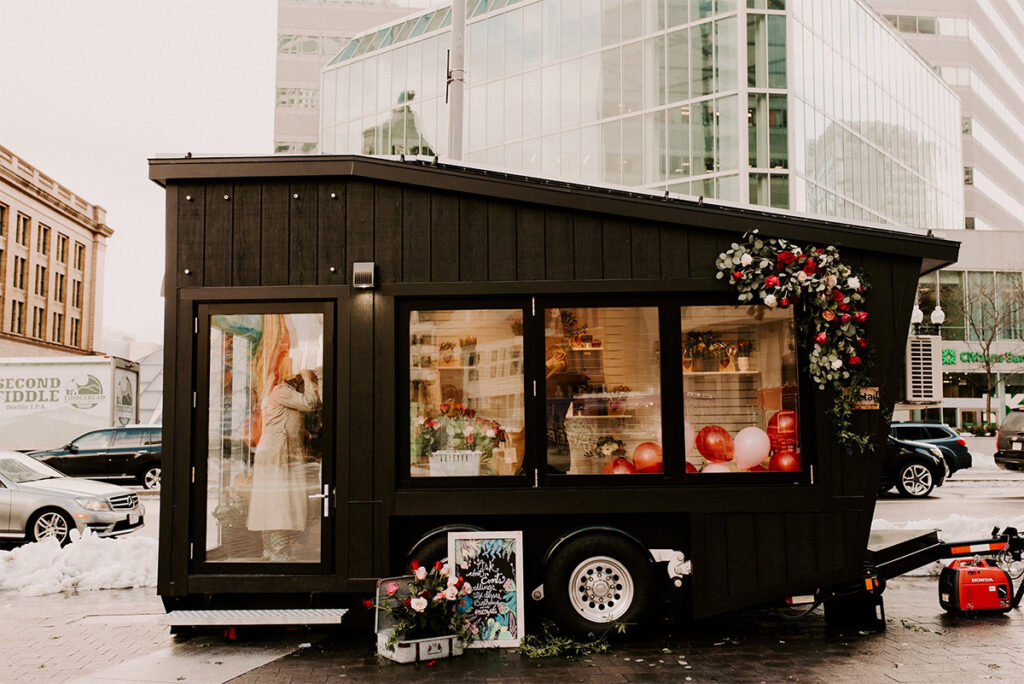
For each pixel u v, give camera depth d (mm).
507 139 30297
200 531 5641
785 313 5938
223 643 5668
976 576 6258
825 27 28297
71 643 5723
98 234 59812
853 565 5695
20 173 49312
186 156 5902
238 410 5758
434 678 4777
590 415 5828
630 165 27250
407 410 5805
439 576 5344
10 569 8125
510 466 5773
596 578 5535
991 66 62188
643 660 5125
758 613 6406
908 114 35281
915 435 17281
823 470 5754
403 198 5902
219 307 5820
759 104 25344
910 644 5426
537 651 5246
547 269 5875
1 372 18453
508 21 30781
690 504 5699
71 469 16781
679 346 5863
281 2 51219
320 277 5832
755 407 5867
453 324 5879
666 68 26797
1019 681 4582
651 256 5887
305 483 5707
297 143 50344
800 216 5961
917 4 57312
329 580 5594
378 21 51625
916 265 5922
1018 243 33812
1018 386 34156
